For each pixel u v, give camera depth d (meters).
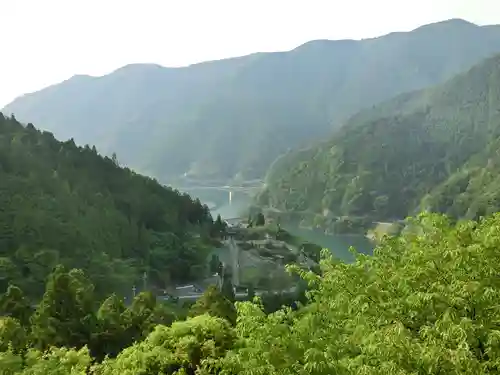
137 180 175.00
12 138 151.38
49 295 48.12
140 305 57.00
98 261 110.38
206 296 46.66
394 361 11.58
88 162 167.00
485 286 12.34
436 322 11.84
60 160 154.62
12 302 55.50
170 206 171.75
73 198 133.38
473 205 181.00
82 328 46.88
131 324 49.75
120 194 161.38
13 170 131.75
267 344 14.00
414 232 18.19
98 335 46.69
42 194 125.06
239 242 160.12
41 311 46.22
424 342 11.94
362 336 13.48
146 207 159.38
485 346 11.93
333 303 15.80
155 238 142.38
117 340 47.62
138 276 114.25
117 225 135.88
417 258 14.29
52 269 96.19
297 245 162.00
